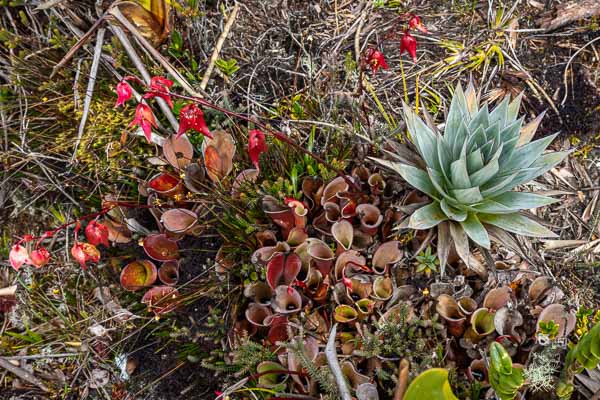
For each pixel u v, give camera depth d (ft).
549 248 3.32
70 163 3.30
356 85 3.61
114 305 3.19
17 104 3.58
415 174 2.95
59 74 3.58
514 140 2.89
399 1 3.89
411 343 2.84
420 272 3.07
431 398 2.36
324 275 3.00
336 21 3.85
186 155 3.14
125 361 3.11
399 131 3.21
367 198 3.10
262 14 3.80
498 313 2.74
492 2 3.90
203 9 3.72
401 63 3.55
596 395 2.70
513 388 2.25
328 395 2.60
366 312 2.86
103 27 3.27
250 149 2.79
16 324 3.26
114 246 3.28
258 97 3.63
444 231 2.91
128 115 3.42
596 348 2.28
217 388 2.98
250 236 3.09
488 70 3.76
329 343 2.48
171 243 3.10
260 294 2.98
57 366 3.15
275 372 2.73
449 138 3.01
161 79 2.70
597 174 3.51
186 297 3.03
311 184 3.13
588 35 3.81
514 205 2.91
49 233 2.82
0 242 3.41
